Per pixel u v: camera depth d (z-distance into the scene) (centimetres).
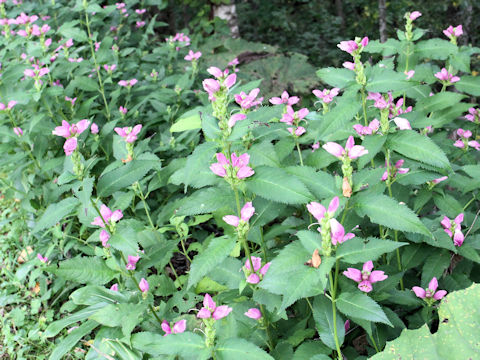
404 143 219
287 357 233
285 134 264
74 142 226
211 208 221
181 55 625
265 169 205
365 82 228
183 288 295
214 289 298
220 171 202
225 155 207
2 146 418
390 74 227
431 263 257
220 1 891
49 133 421
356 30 1173
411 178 246
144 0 717
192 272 199
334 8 1298
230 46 767
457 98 318
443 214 274
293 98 284
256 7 1232
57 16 626
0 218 493
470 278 286
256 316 243
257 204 227
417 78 345
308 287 179
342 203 194
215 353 201
